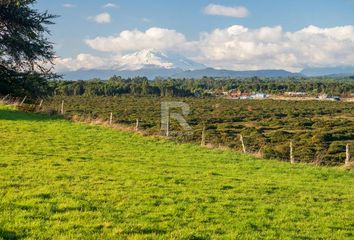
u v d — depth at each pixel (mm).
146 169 22016
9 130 30172
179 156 27547
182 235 12422
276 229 14148
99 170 20547
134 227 12742
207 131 83000
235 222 14336
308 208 17250
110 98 179625
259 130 90938
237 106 169375
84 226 12430
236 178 22078
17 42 47344
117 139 31625
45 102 52594
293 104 190625
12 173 17953
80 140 29438
